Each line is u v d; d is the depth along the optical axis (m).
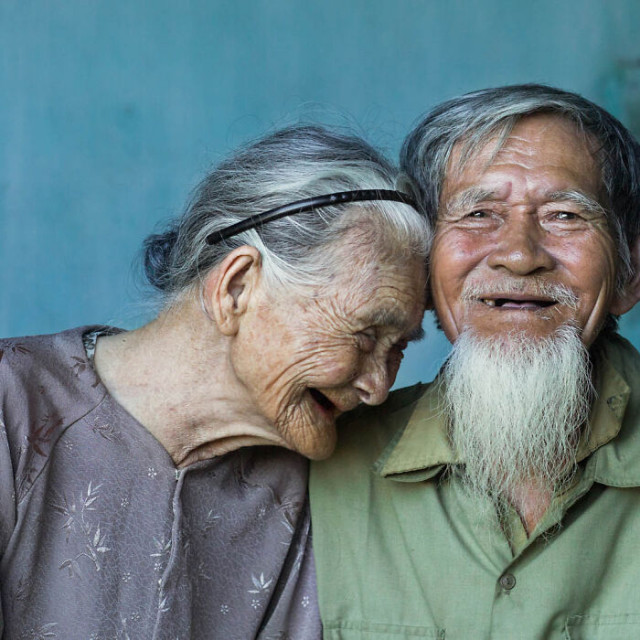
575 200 2.11
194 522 2.15
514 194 2.12
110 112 4.15
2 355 2.08
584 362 2.14
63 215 4.14
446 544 2.20
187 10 4.16
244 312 2.05
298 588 2.26
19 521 2.01
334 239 2.03
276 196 2.05
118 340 2.20
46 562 2.03
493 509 2.19
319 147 2.10
